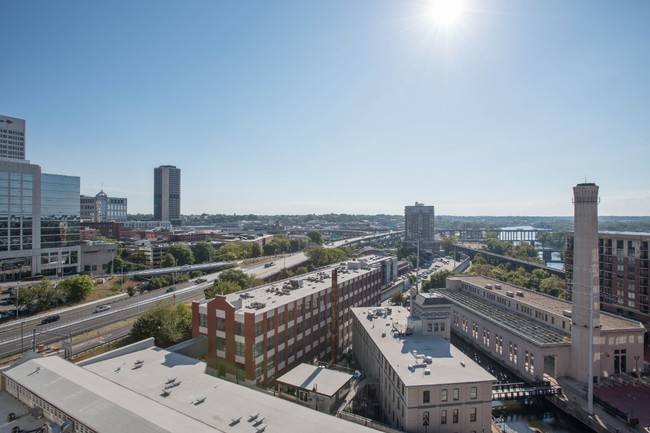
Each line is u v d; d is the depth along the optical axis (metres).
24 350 95.12
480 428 65.50
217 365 83.94
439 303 88.38
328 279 122.31
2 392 62.31
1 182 179.00
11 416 54.00
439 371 68.50
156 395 57.78
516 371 103.06
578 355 93.38
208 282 195.62
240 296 95.06
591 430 76.56
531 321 115.38
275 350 85.44
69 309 138.12
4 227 180.12
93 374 61.47
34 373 61.38
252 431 48.31
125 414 48.28
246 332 78.56
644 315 127.81
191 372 66.38
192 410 53.41
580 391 88.12
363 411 77.44
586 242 93.00
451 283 163.62
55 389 55.75
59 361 66.31
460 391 64.69
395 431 62.19
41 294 134.25
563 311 106.38
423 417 63.25
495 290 141.62
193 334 87.38
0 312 125.88
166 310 98.00
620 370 96.12
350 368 100.12
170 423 46.69
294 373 76.56
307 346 98.31
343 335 119.00
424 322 87.44
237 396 57.78
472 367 70.31
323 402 67.62
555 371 95.50
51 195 199.62
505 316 121.25
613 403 82.31
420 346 80.69
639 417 76.56
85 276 154.38
